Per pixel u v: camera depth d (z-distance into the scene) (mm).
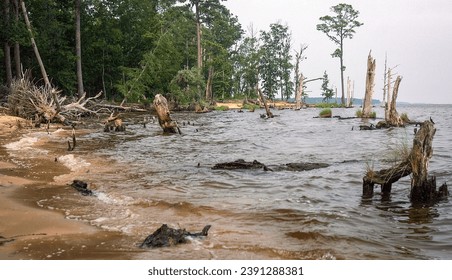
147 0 58281
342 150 17984
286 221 7773
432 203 9211
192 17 71500
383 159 15047
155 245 6406
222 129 29188
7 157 14633
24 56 47938
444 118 45188
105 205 8773
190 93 58719
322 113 43625
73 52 51906
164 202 8930
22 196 9242
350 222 7762
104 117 38656
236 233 7082
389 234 7133
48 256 5992
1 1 42812
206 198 9453
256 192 10109
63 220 7652
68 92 50812
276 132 26953
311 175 12188
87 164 13688
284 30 99500
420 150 9328
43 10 46438
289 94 98375
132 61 57188
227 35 88562
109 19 54688
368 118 39562
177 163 14344
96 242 6578
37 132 23734
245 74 87000
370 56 38875
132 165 13805
